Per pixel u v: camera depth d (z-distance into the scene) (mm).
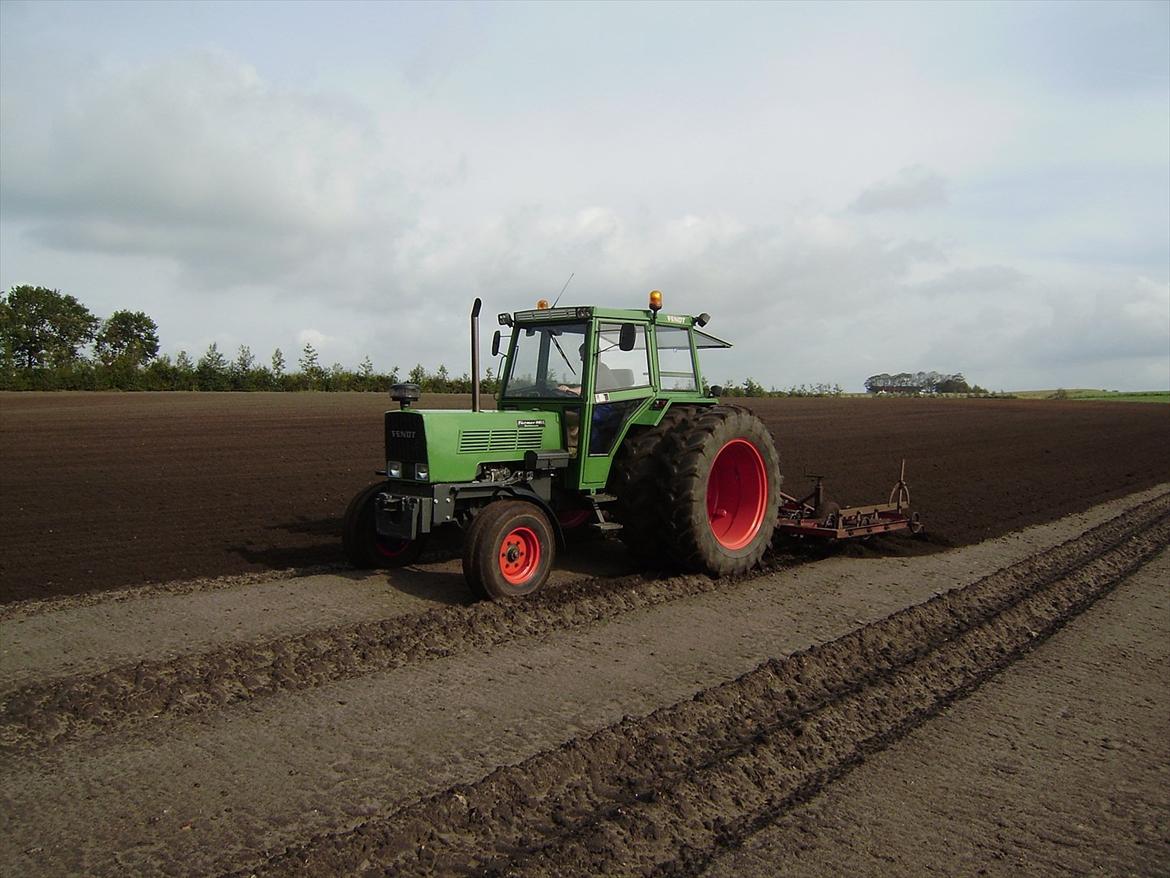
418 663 5418
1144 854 3428
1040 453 20938
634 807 3672
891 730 4582
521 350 8188
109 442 19016
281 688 4969
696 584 7512
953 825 3611
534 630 6121
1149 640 6191
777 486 8391
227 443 19312
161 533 9734
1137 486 14930
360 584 7438
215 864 3203
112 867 3188
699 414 8055
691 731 4457
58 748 4191
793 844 3434
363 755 4121
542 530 7027
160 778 3893
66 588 7246
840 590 7492
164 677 5035
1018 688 5215
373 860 3223
